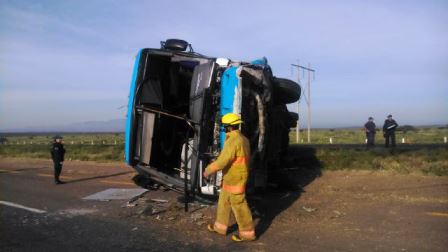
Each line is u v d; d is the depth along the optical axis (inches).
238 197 257.1
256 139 321.4
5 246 256.7
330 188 429.7
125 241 263.7
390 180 457.4
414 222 289.9
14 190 476.1
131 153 346.6
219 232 272.1
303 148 692.7
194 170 314.2
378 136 2016.5
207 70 315.9
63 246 256.1
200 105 312.2
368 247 242.4
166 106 383.6
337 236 264.7
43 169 729.0
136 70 353.7
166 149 375.9
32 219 326.6
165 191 434.3
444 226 278.8
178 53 347.6
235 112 296.2
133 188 469.1
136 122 346.9
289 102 394.9
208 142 313.4
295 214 323.6
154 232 282.2
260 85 317.7
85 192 454.0
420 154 593.6
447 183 424.2
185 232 280.4
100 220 319.6
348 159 578.6
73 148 1130.7
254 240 259.9
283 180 423.8
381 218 303.7
